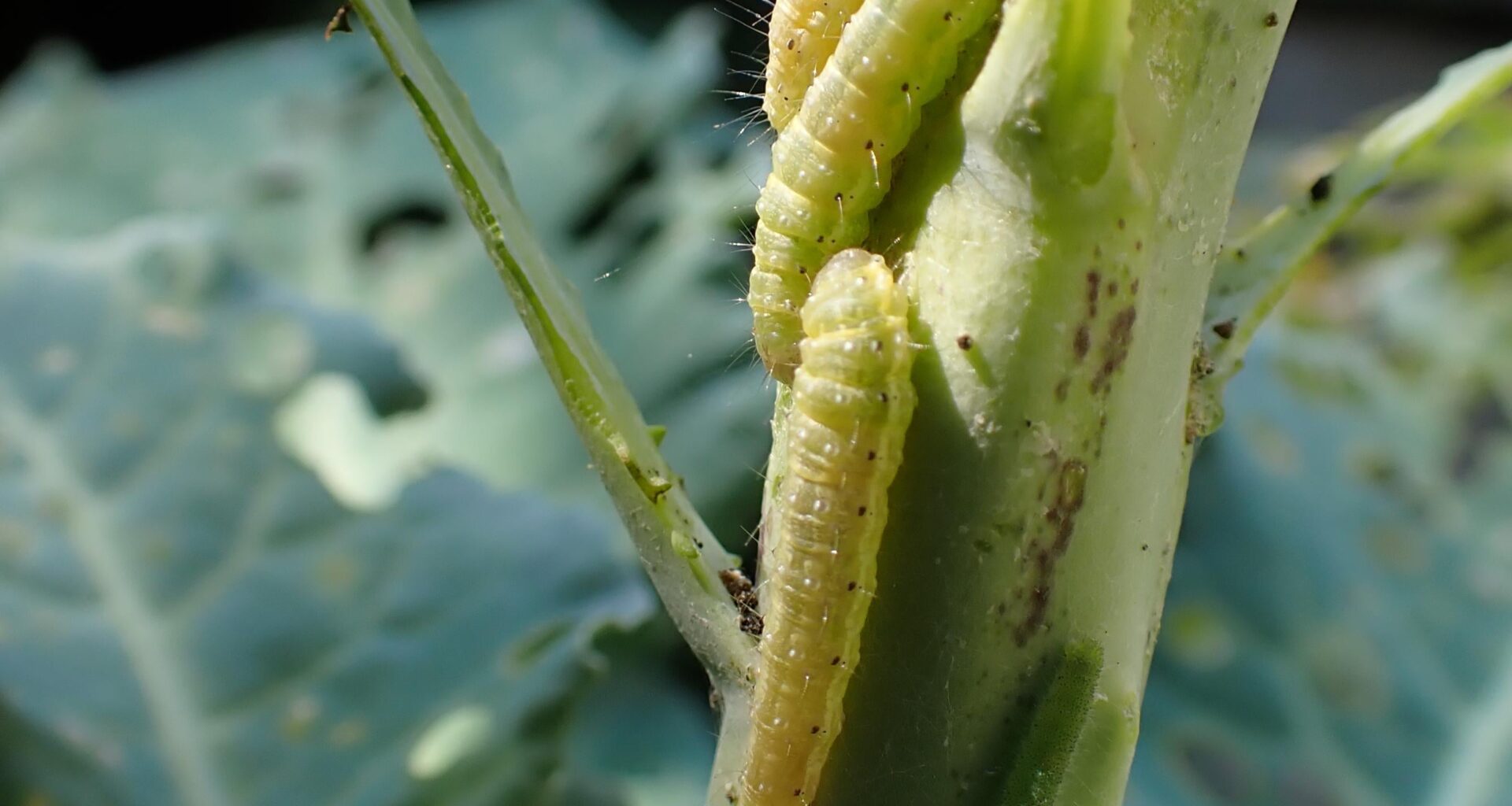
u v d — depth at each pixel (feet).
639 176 1.21
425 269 1.13
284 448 0.61
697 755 0.86
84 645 0.54
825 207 0.32
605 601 0.58
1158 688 0.64
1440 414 0.76
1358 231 1.17
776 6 0.34
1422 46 1.94
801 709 0.31
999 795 0.31
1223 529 0.69
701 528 0.33
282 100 1.31
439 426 1.01
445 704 0.55
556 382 0.31
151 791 0.51
